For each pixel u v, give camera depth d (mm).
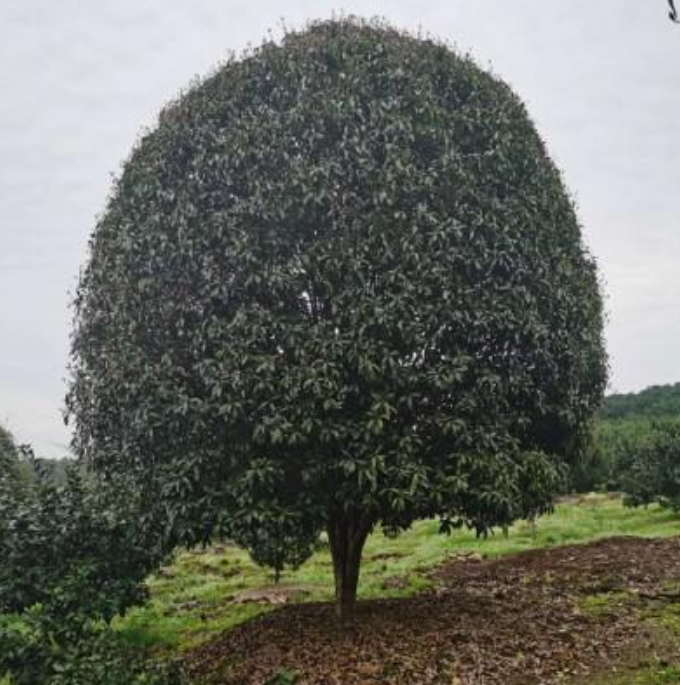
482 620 8992
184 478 7617
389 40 9242
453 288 7895
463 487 7410
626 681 7043
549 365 8555
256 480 7402
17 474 11211
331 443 7562
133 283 8531
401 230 7938
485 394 8023
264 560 10773
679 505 19922
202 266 8094
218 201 8336
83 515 9281
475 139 8805
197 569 17719
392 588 12070
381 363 7512
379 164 8234
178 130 8828
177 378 8031
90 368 9234
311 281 8055
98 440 9023
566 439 9281
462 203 8266
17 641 7484
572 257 9398
